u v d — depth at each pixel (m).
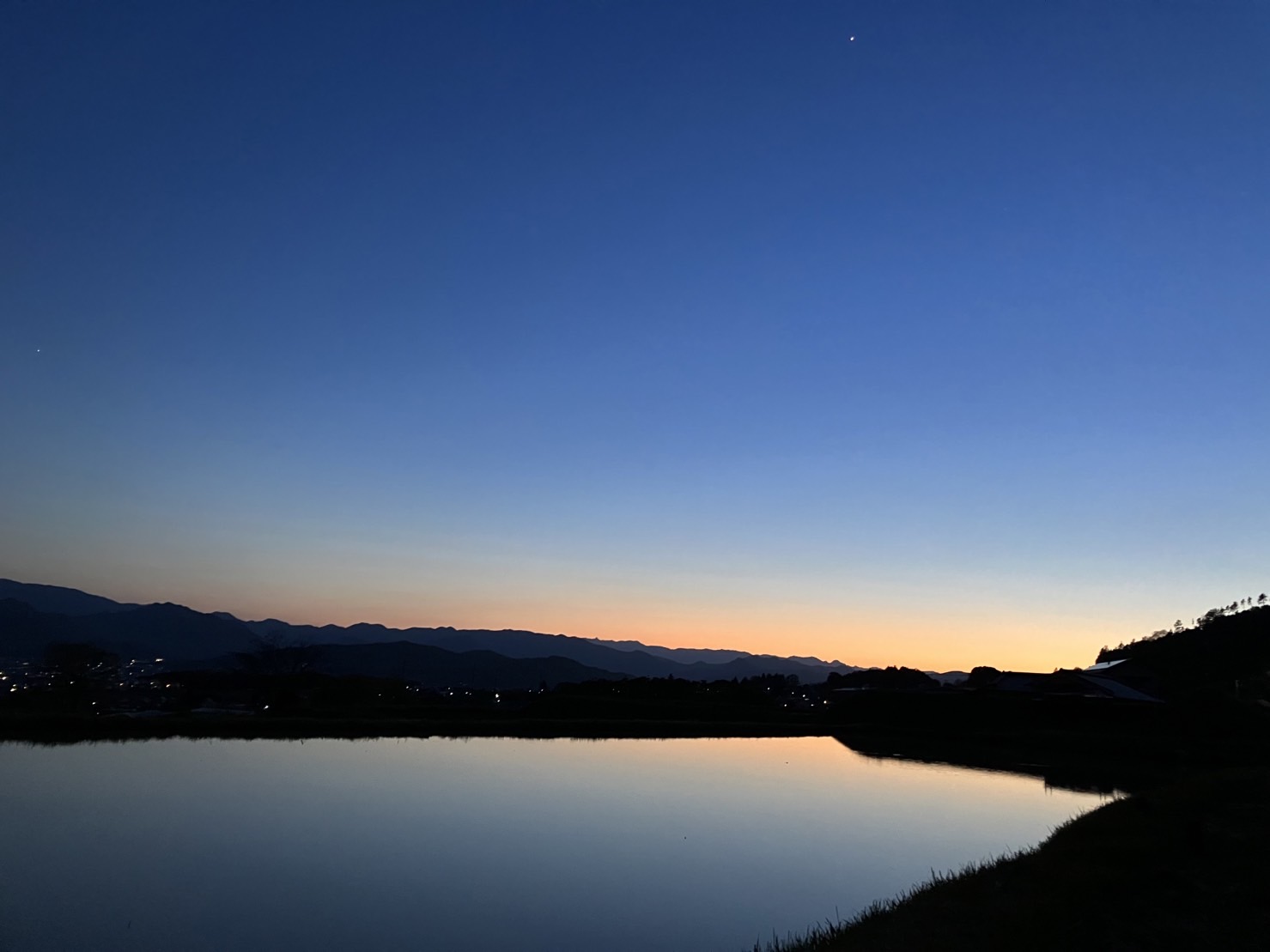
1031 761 65.19
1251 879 17.41
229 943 19.45
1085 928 15.36
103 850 26.52
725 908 24.16
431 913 22.31
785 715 96.50
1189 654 108.12
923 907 18.64
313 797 36.66
